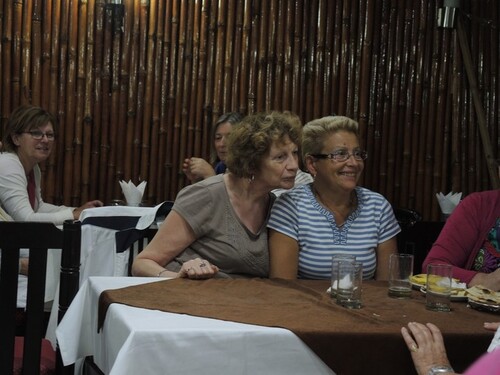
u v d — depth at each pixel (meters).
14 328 2.13
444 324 1.99
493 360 0.76
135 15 5.39
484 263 2.73
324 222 2.74
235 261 2.69
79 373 2.54
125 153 5.44
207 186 2.73
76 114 5.36
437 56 5.70
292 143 2.68
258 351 1.83
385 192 5.72
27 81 5.25
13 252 2.13
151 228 3.70
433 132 5.73
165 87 5.46
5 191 4.20
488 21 5.68
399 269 2.32
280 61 5.56
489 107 5.73
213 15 5.48
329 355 1.85
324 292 2.32
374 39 5.65
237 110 5.54
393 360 1.88
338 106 5.65
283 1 5.55
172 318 1.91
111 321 2.01
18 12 5.21
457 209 2.83
